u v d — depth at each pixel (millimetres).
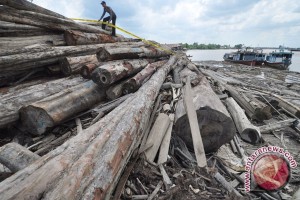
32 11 5059
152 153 3820
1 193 1657
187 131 4387
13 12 4574
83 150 2398
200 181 3580
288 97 9641
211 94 4918
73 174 1942
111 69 4703
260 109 6656
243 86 10422
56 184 1810
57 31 5973
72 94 4137
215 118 4195
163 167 3605
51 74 5285
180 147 4410
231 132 4332
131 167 3273
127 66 5695
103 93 4996
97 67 5062
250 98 7547
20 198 1606
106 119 3252
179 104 5070
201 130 4320
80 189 1884
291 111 7430
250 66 24312
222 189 3539
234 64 25828
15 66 4164
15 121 3541
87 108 4531
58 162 2055
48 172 1901
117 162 2512
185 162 4090
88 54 6039
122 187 2854
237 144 5133
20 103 3639
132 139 3117
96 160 2295
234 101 6867
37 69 4965
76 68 5148
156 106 5180
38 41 5227
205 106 4137
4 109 3377
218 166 4316
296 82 15023
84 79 5207
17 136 3604
